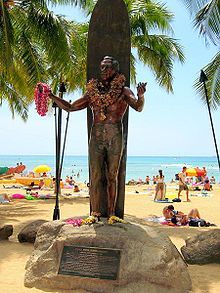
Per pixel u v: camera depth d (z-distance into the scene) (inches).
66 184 1283.2
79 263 221.3
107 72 240.7
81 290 214.4
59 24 548.7
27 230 340.2
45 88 250.7
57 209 404.8
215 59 490.3
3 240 350.9
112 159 240.2
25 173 1781.5
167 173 2974.9
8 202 731.4
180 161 6628.9
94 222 244.1
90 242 227.0
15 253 303.7
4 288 220.2
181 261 229.3
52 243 237.8
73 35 617.0
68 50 546.6
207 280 242.2
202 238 290.8
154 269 213.3
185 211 640.4
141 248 221.1
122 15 275.0
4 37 500.1
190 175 1328.7
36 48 629.0
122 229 234.7
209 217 574.9
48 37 545.0
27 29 573.9
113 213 249.0
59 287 218.2
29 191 1019.9
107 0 277.1
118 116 243.1
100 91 244.8
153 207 684.7
